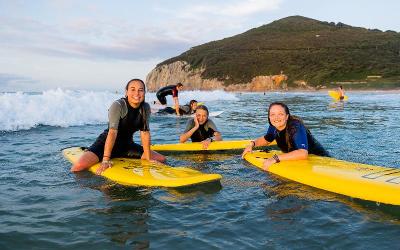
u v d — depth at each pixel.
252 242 2.71
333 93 24.58
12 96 10.18
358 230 2.91
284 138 5.34
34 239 2.77
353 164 4.80
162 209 3.43
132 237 2.81
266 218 3.19
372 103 20.72
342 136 7.88
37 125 9.82
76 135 8.39
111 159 5.34
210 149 6.63
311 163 4.90
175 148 6.61
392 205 3.52
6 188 4.10
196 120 6.89
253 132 8.96
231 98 28.72
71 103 11.40
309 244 2.67
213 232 2.89
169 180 4.24
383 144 6.79
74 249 2.62
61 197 3.79
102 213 3.32
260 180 4.52
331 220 3.14
